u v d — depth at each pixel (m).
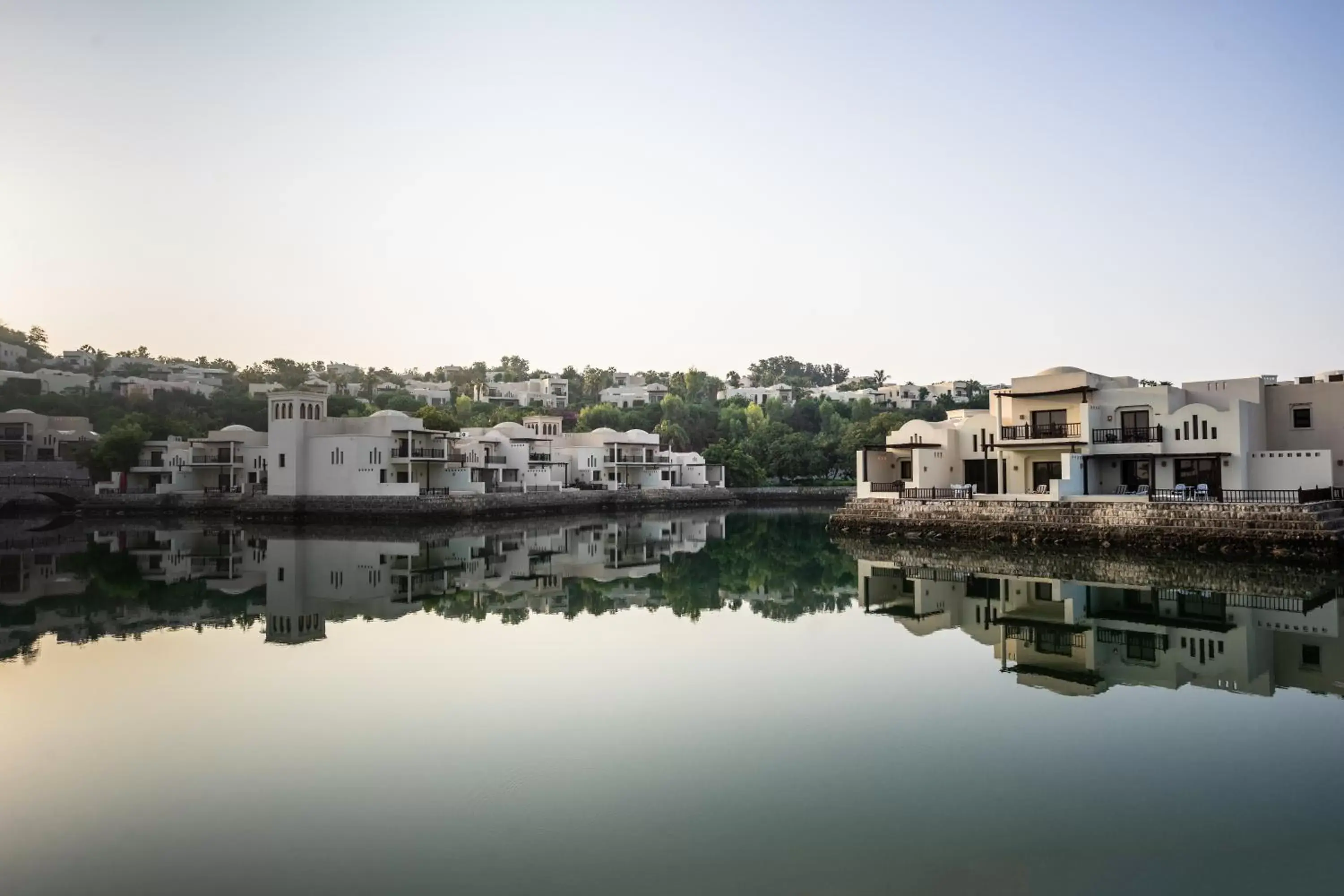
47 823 13.22
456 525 77.94
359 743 16.69
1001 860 11.73
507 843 12.33
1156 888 10.96
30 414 107.69
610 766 15.34
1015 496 54.12
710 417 162.12
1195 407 51.28
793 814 13.23
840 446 136.12
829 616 30.36
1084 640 25.75
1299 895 10.78
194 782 14.77
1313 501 45.75
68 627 28.66
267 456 86.56
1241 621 28.53
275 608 32.62
